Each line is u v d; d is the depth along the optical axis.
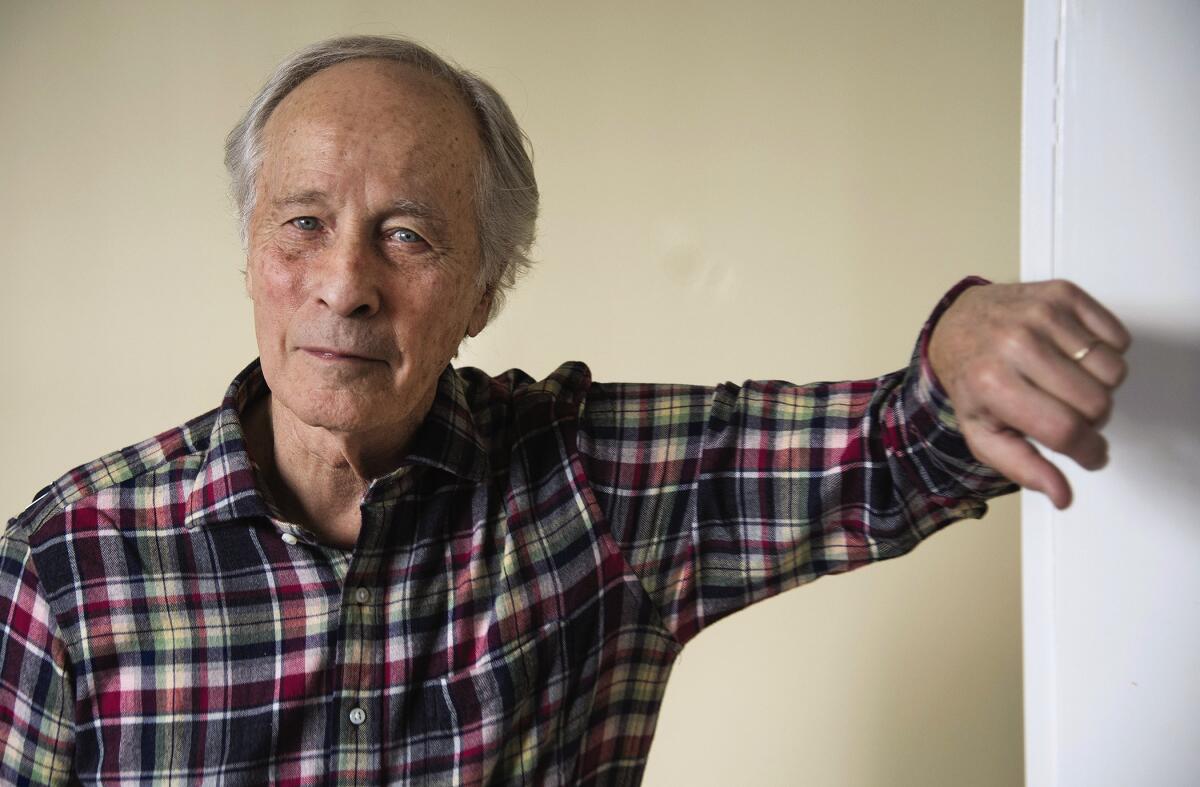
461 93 1.04
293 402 0.94
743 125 1.97
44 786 0.98
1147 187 0.61
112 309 2.11
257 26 2.09
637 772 1.11
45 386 2.12
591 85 2.01
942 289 1.91
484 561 1.03
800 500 0.98
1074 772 0.63
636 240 1.99
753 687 1.97
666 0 1.99
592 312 2.00
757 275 1.96
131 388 2.10
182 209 2.10
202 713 0.97
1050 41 0.64
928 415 0.79
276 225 0.94
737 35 1.97
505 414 1.12
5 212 2.13
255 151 1.02
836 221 1.94
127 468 1.04
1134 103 0.61
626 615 1.04
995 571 1.90
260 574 0.99
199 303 2.09
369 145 0.93
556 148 2.02
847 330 1.94
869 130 1.93
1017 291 0.64
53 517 1.00
